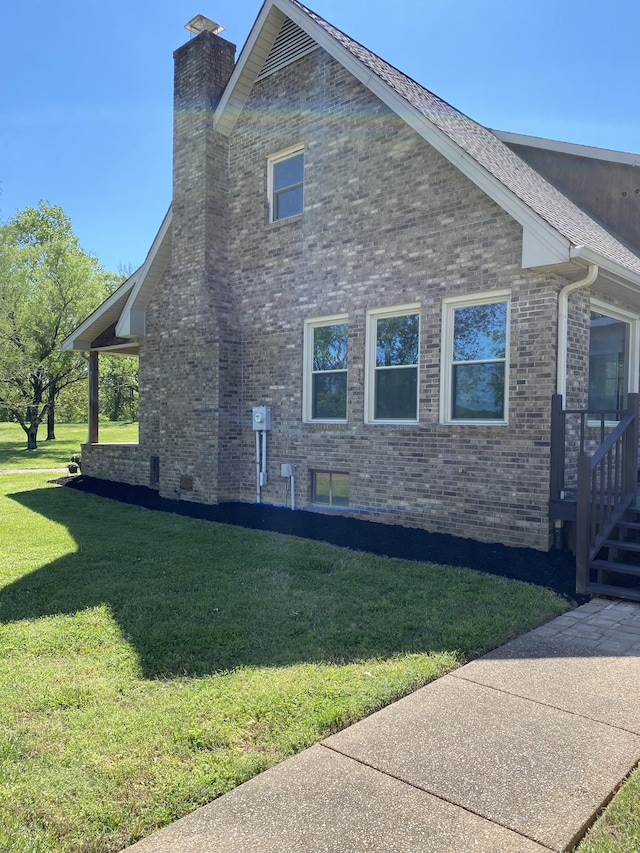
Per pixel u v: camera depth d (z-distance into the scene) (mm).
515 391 7484
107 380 43562
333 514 9516
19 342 26484
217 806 2662
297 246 10094
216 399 10828
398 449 8680
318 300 9758
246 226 11000
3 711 3475
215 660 4227
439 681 3994
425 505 8367
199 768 2922
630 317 9219
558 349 7285
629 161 10602
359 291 9164
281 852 2361
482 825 2523
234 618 5082
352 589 5941
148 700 3613
